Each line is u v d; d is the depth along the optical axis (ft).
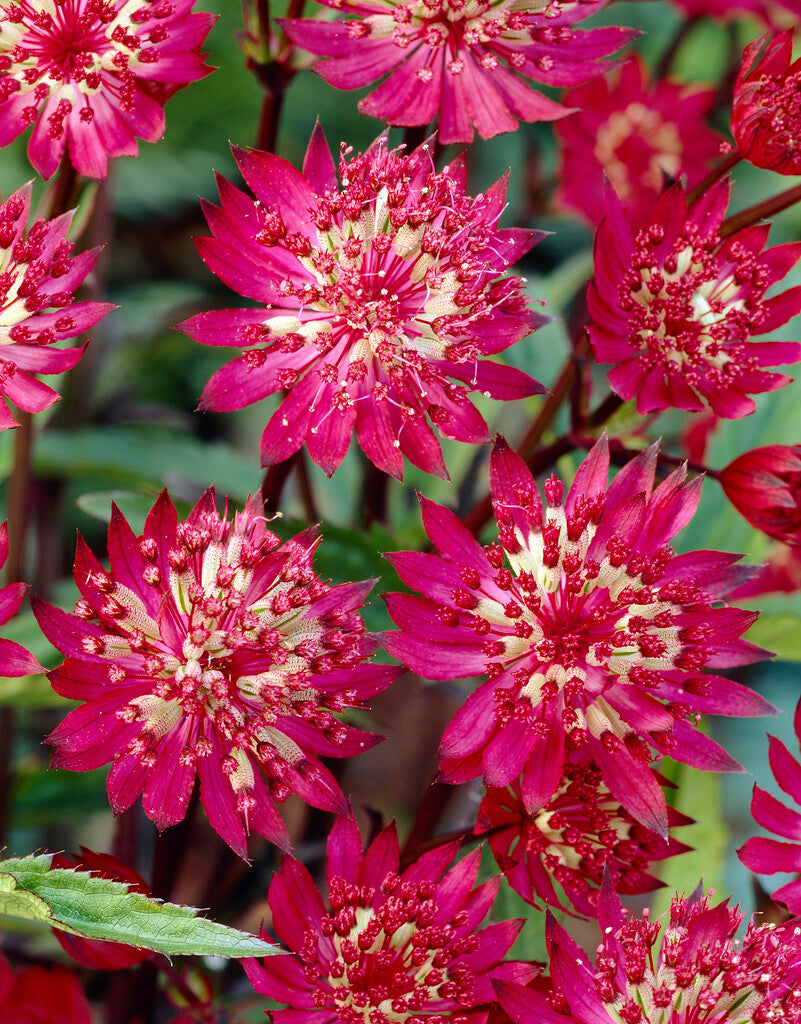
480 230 0.97
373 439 0.95
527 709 0.93
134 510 1.03
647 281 0.99
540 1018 0.92
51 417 1.19
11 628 1.07
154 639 0.93
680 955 0.94
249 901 1.10
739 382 0.99
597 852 0.95
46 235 0.96
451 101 0.98
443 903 0.94
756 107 0.97
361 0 0.99
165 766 0.93
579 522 0.94
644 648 0.93
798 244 1.00
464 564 0.95
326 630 0.94
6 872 0.89
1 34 0.97
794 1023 0.93
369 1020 0.93
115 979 1.03
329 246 0.96
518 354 1.17
